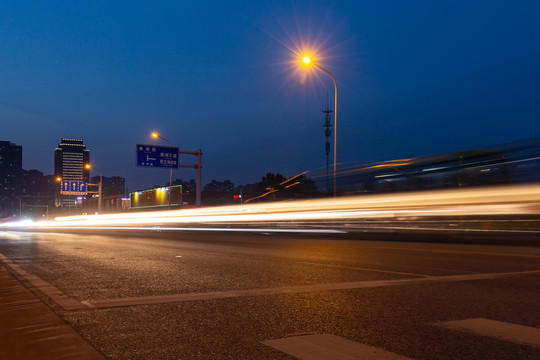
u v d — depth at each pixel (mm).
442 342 4238
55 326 4820
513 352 3941
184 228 36312
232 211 30719
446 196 17234
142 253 13656
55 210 163625
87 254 13430
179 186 66750
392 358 3789
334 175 22719
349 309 5652
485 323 4922
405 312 5473
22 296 6559
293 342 4289
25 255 13234
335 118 29469
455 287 7125
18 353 3912
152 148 37969
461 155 16938
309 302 6082
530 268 9359
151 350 4070
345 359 3766
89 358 3795
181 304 6004
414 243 17219
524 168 14969
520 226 14875
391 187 19516
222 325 4926
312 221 23625
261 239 21078
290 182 26094
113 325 4934
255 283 7699
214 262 10953
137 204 81062
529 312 5441
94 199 118188
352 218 21156
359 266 9867
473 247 14891
